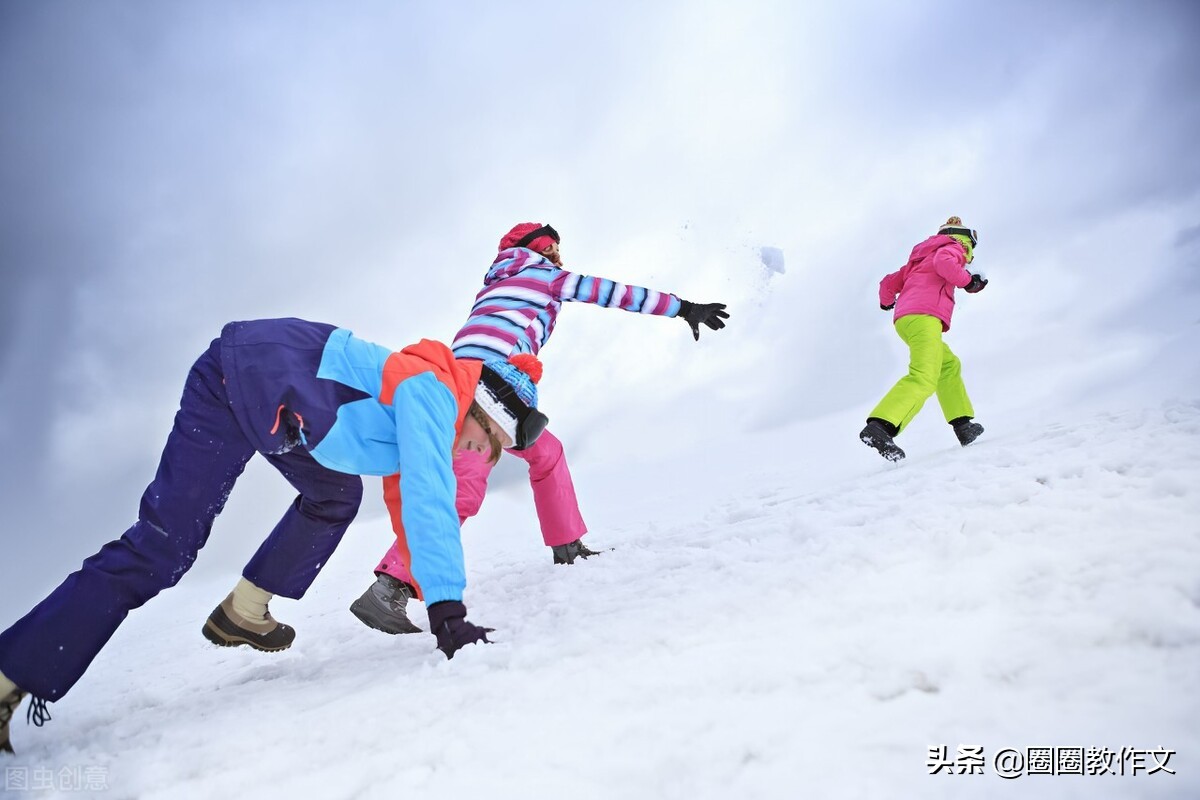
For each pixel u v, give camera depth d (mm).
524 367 2225
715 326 3332
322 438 1942
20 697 1798
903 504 2254
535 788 1052
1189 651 1029
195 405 1984
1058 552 1427
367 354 2027
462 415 2088
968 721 987
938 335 4258
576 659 1577
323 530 2285
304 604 4355
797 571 1792
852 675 1174
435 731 1336
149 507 1937
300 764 1340
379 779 1198
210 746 1522
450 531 1909
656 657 1463
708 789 960
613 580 2506
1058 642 1124
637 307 3221
